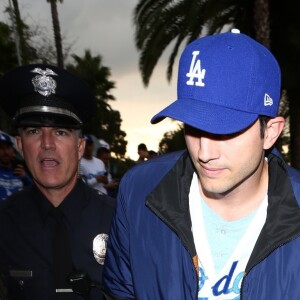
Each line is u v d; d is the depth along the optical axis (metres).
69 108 1.93
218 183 1.24
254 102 1.23
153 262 1.46
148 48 11.78
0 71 18.91
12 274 1.90
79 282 1.57
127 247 1.54
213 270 1.38
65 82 1.93
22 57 16.48
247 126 1.20
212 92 1.23
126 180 1.54
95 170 6.22
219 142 1.21
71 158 1.91
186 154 1.46
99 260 1.91
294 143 12.12
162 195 1.43
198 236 1.39
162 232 1.45
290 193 1.34
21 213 1.94
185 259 1.40
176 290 1.42
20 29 15.89
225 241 1.38
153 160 1.56
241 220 1.36
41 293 1.87
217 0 10.25
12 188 3.98
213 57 1.24
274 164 1.38
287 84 11.00
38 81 1.91
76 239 1.91
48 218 1.91
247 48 1.24
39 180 1.88
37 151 1.88
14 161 4.20
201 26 11.37
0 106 2.05
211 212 1.38
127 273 1.58
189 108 1.24
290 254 1.33
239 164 1.22
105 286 1.66
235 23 11.98
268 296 1.33
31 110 1.88
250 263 1.32
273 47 11.05
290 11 10.57
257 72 1.23
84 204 1.95
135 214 1.49
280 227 1.32
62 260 1.87
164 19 11.41
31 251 1.90
